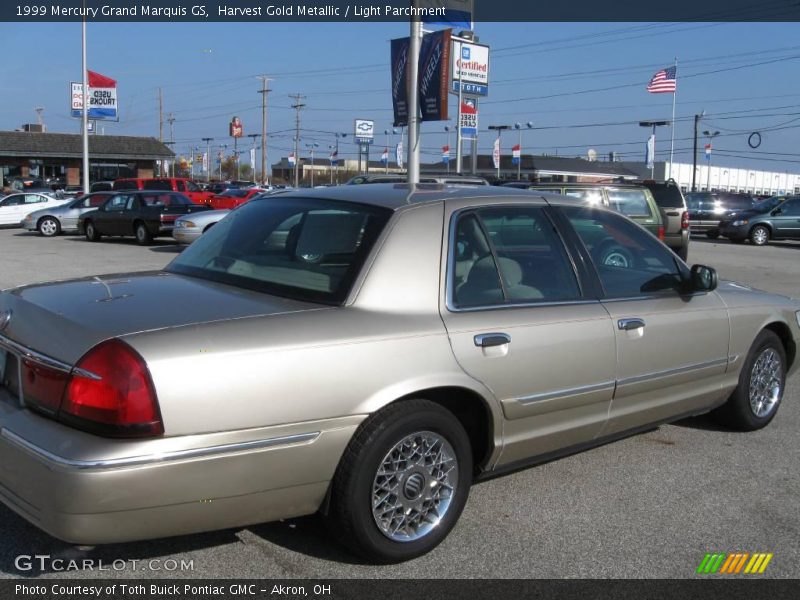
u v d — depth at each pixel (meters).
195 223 18.36
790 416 5.98
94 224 22.89
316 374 3.14
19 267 15.33
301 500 3.23
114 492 2.79
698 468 4.80
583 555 3.65
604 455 5.00
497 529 3.89
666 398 4.65
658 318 4.46
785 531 3.96
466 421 3.87
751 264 18.50
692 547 3.76
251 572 3.39
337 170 108.06
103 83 37.66
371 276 3.48
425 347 3.44
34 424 3.00
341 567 3.46
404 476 3.46
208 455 2.93
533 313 3.90
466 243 3.84
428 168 82.62
